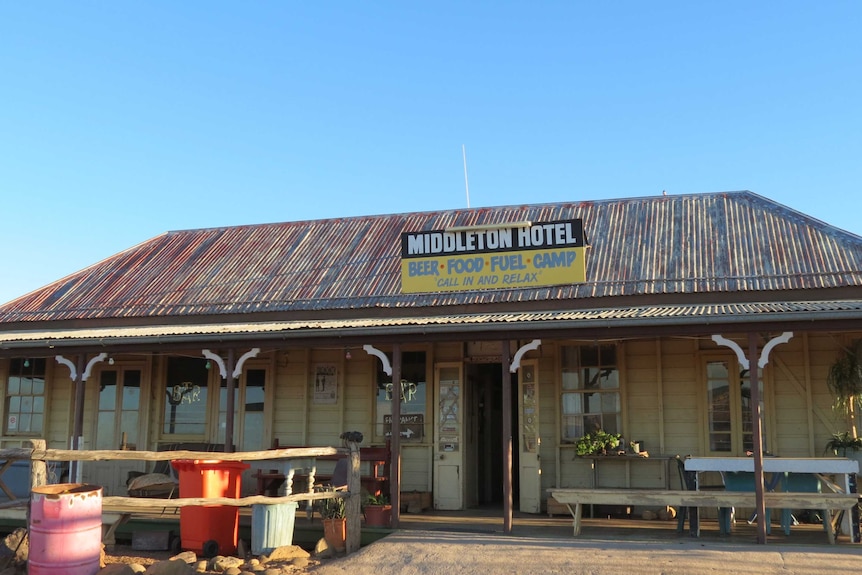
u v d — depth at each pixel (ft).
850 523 33.55
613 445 43.80
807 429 42.22
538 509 45.27
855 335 41.93
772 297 41.91
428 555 32.01
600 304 44.68
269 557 32.86
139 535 38.91
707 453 43.65
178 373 53.06
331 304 49.03
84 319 53.01
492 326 37.11
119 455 31.83
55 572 28.53
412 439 48.73
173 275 57.77
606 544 32.86
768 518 36.73
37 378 54.65
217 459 33.14
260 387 51.67
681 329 35.32
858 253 43.60
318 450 34.47
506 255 47.55
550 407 46.57
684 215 52.90
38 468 31.04
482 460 53.16
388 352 50.06
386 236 58.29
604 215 55.31
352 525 34.65
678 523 37.40
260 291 52.60
